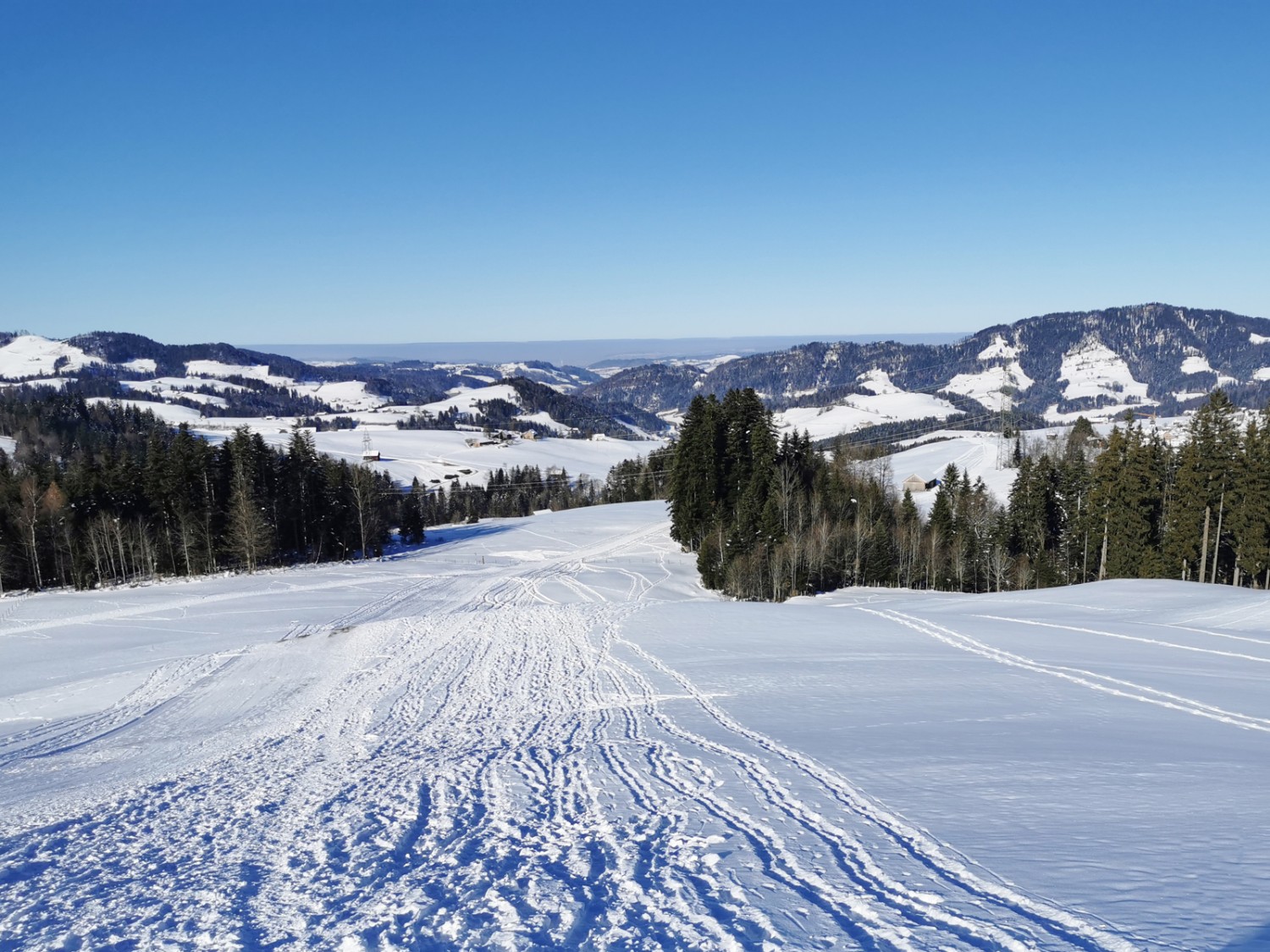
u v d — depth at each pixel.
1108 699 17.14
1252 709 15.84
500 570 60.12
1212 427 46.28
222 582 53.72
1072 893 6.12
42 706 25.77
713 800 10.04
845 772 11.05
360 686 25.86
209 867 8.55
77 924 6.77
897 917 5.85
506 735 17.33
